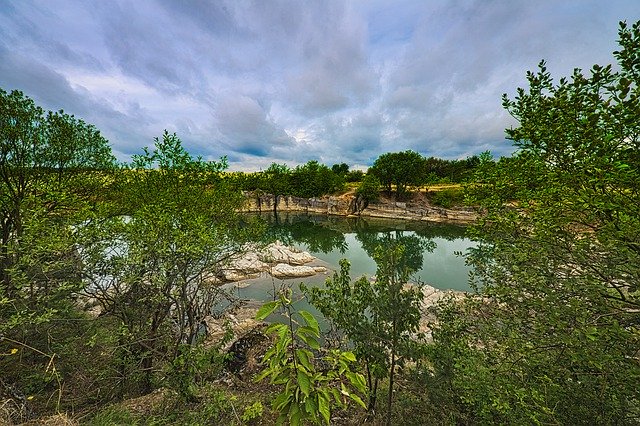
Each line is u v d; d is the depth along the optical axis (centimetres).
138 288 798
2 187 1134
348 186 9781
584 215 451
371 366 662
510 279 549
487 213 602
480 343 674
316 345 263
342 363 298
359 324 648
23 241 676
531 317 500
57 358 764
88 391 776
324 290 707
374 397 719
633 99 336
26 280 663
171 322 935
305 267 2891
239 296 2088
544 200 482
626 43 354
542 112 444
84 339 802
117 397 795
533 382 447
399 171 7550
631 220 372
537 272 494
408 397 685
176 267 815
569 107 402
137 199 1091
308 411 254
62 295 730
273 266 2792
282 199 8644
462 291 2278
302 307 1761
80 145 1353
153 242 762
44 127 1249
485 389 498
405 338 621
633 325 412
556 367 420
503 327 575
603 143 362
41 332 750
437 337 666
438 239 4850
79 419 628
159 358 850
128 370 798
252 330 1180
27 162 1204
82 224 764
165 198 1048
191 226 843
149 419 646
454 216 6569
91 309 1009
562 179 435
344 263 708
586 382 409
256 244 1046
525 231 534
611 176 362
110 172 1384
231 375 932
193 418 653
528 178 520
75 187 1276
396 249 610
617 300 449
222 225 938
